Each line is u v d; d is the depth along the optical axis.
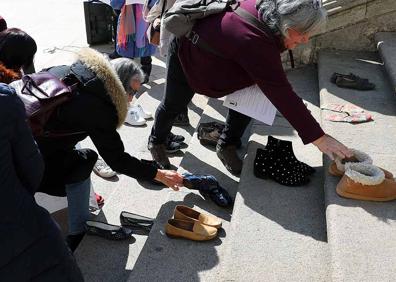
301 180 2.90
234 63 2.70
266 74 2.47
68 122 2.42
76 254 2.94
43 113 2.33
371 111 3.44
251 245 2.45
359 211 2.48
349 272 2.11
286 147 2.96
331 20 4.41
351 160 2.70
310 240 2.49
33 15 7.82
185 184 3.00
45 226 1.82
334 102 3.57
